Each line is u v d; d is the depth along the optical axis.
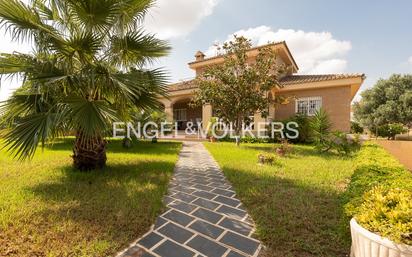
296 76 19.30
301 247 2.65
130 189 4.60
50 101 4.99
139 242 2.83
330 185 5.04
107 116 4.73
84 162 5.95
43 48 4.90
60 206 3.70
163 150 10.68
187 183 5.40
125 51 5.99
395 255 1.70
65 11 5.06
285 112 17.12
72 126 4.60
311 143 14.14
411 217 1.76
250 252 2.62
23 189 4.48
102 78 4.95
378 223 1.86
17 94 4.82
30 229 2.96
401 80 25.88
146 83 5.68
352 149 10.58
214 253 2.60
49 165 6.68
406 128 23.98
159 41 6.21
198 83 12.38
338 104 15.45
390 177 3.44
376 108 26.77
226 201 4.22
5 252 2.51
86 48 5.23
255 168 6.65
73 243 2.68
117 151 10.22
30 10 4.88
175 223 3.34
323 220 3.26
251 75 10.91
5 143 4.24
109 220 3.25
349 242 2.44
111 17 5.21
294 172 6.18
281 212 3.55
